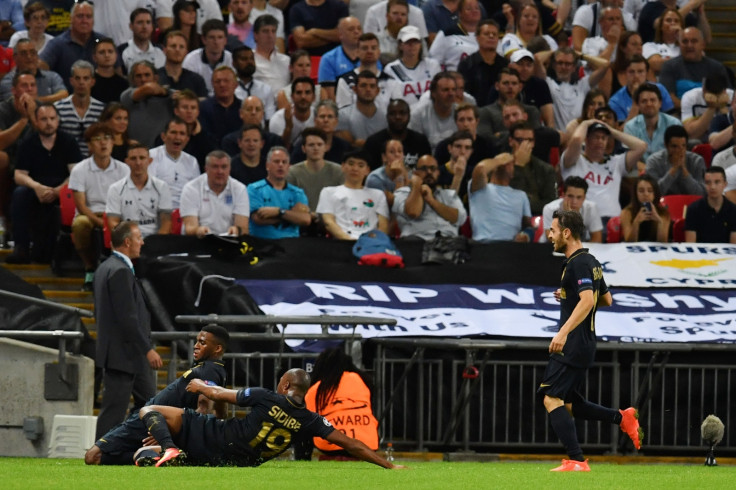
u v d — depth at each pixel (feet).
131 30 220.64
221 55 214.48
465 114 193.26
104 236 171.73
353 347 140.87
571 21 254.88
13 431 142.51
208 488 77.61
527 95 214.90
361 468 107.24
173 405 106.63
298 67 213.25
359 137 203.72
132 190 172.55
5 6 229.45
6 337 143.23
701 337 157.07
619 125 220.84
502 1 251.19
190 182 175.94
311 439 127.24
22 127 185.16
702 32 256.11
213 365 108.27
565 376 107.96
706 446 150.30
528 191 188.75
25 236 178.70
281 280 162.71
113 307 123.54
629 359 151.53
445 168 189.26
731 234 183.42
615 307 165.27
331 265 168.45
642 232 183.32
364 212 180.86
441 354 148.46
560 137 204.85
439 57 228.02
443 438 147.54
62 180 181.57
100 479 84.07
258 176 187.21
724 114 218.18
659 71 239.71
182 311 161.48
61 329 150.71
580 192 179.63
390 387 146.82
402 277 168.66
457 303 162.20
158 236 170.09
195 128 191.72
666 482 92.12
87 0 226.17
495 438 149.07
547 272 172.45
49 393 141.28
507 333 154.20
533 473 103.40
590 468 117.70
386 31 229.25
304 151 187.62
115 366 123.65
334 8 234.38
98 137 174.09
